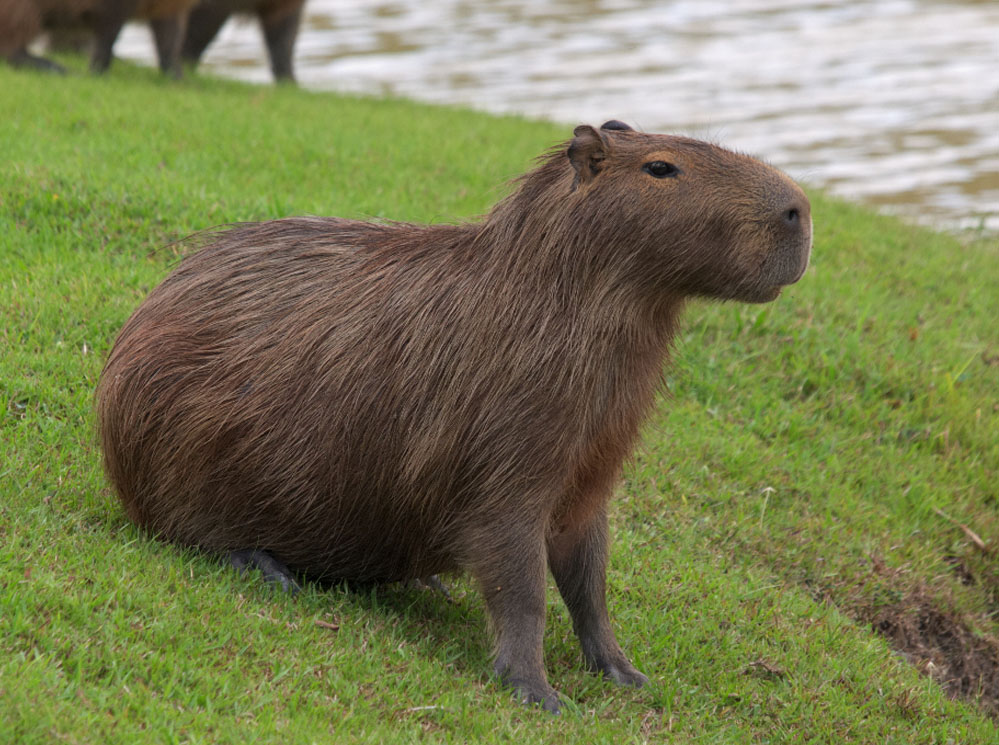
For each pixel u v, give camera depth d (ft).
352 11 188.03
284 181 78.28
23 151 72.79
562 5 192.85
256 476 40.96
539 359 37.55
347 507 40.78
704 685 43.39
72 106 89.40
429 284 39.58
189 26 130.31
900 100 140.15
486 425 37.88
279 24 128.98
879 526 57.21
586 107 133.69
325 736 33.09
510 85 143.33
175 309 42.45
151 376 41.52
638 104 136.05
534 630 38.78
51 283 57.67
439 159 89.51
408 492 39.68
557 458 38.01
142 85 106.22
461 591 47.09
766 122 130.52
